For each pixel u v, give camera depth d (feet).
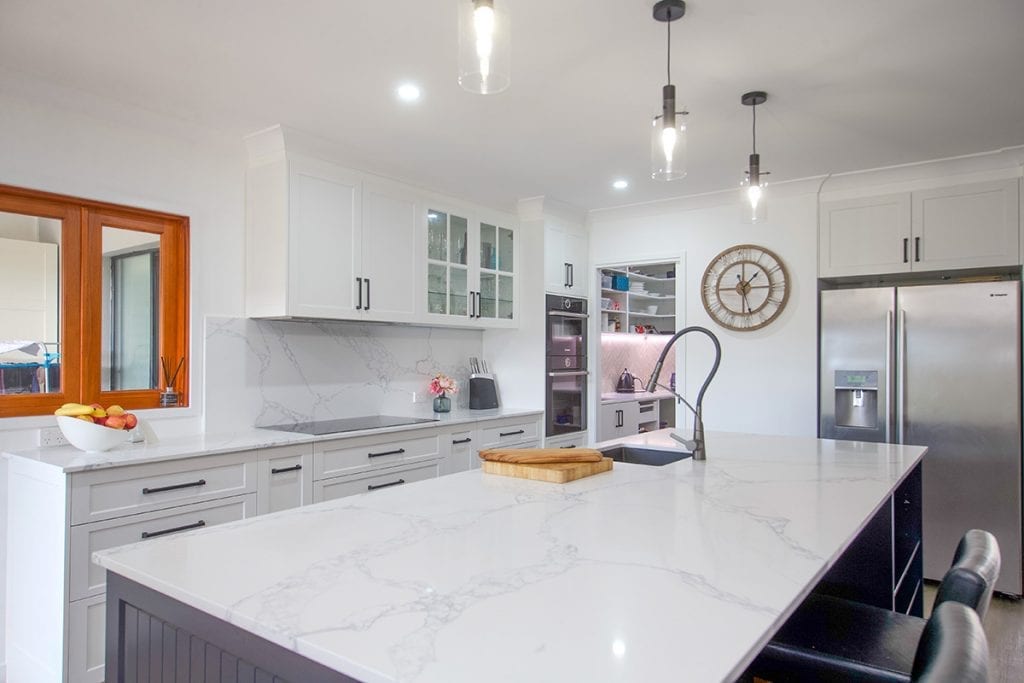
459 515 5.09
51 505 7.60
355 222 11.55
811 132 10.55
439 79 8.52
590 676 2.54
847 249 13.29
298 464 9.93
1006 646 9.32
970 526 11.41
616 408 17.53
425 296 12.95
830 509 5.37
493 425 13.73
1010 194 11.70
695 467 7.41
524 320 15.53
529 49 7.69
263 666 3.17
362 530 4.65
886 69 8.25
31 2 6.62
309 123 10.12
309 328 12.10
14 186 8.49
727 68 8.21
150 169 9.84
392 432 11.41
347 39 7.43
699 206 15.07
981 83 8.66
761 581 3.63
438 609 3.21
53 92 8.67
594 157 11.88
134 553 4.14
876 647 4.74
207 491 8.76
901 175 12.62
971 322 11.48
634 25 7.14
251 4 6.67
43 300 8.98
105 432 8.32
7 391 8.65
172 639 3.67
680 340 15.37
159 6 6.71
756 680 4.88
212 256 10.62
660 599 3.35
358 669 2.65
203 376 10.45
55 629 7.50
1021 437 11.05
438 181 13.15
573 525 4.81
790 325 13.92
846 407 12.71
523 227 15.55
